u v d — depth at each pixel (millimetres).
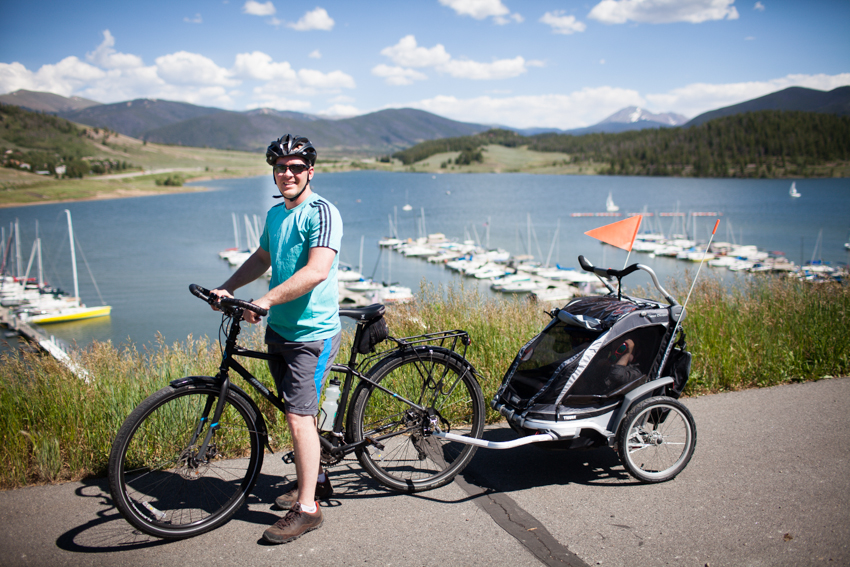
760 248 69250
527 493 2977
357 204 142750
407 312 5398
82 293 49500
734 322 5480
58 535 2543
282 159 2562
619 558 2383
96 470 3143
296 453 2578
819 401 4211
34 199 177000
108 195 193875
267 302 2385
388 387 3172
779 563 2334
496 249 72812
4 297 46000
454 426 3766
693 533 2566
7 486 3012
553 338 3270
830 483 2992
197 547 2471
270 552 2434
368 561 2359
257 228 96875
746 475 3109
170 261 66000
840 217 102250
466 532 2592
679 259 62781
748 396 4383
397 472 3123
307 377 2576
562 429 2982
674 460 3223
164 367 4277
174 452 2994
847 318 5379
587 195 166000
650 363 3215
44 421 3422
